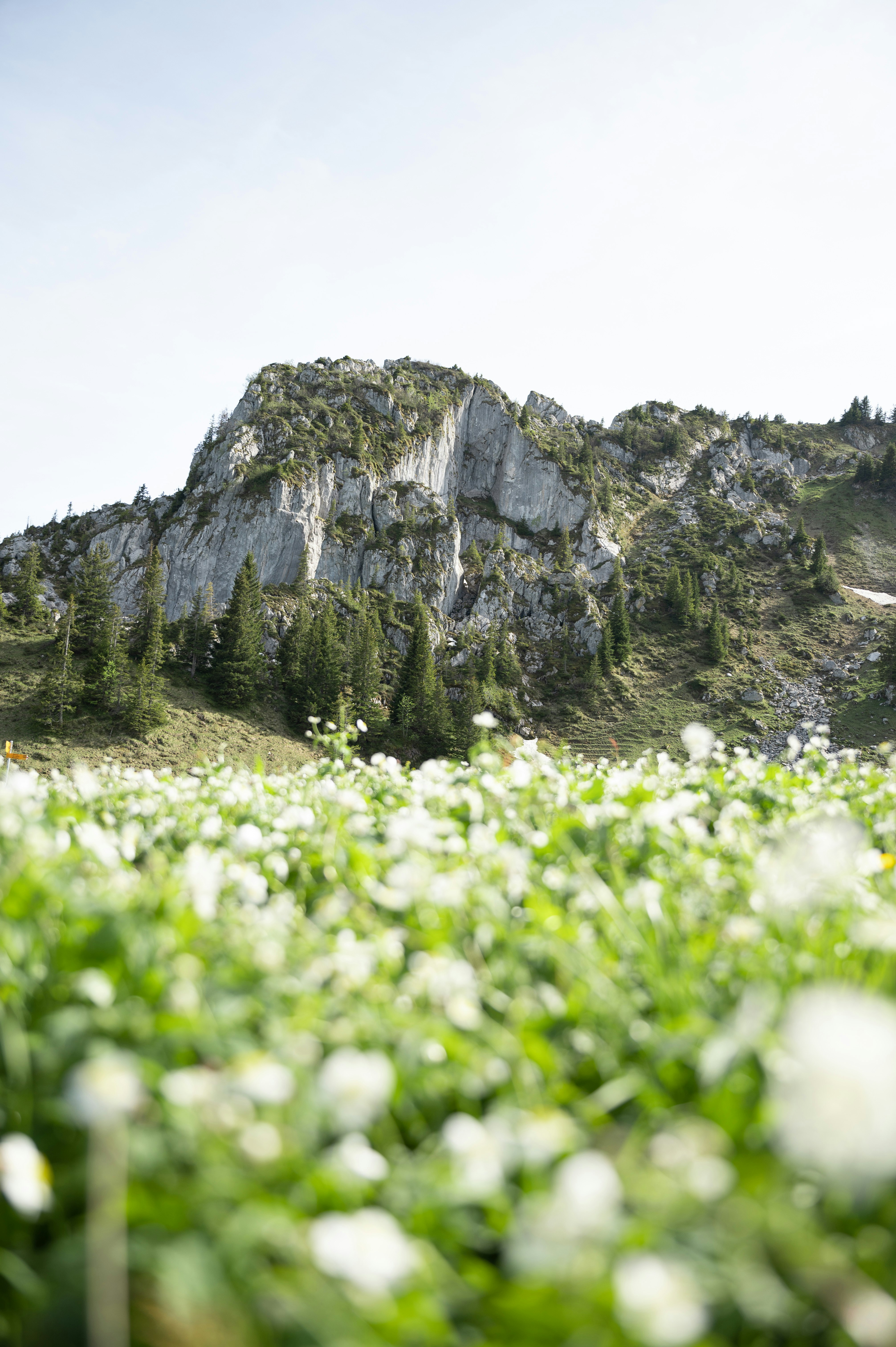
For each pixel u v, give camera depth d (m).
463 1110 1.86
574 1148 1.56
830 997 1.67
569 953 2.39
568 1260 1.24
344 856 3.47
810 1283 1.30
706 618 117.50
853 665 105.00
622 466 166.00
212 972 2.11
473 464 149.38
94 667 71.94
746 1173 1.46
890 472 164.00
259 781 5.22
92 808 4.57
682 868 3.40
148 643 79.75
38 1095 1.66
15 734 66.38
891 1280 1.34
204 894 2.60
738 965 2.35
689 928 2.75
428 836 3.53
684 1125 1.61
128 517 124.31
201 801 5.06
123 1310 1.19
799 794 5.03
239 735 73.50
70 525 130.88
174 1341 1.25
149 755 66.56
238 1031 1.84
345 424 131.50
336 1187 1.44
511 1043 1.93
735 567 132.88
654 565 135.12
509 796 4.54
